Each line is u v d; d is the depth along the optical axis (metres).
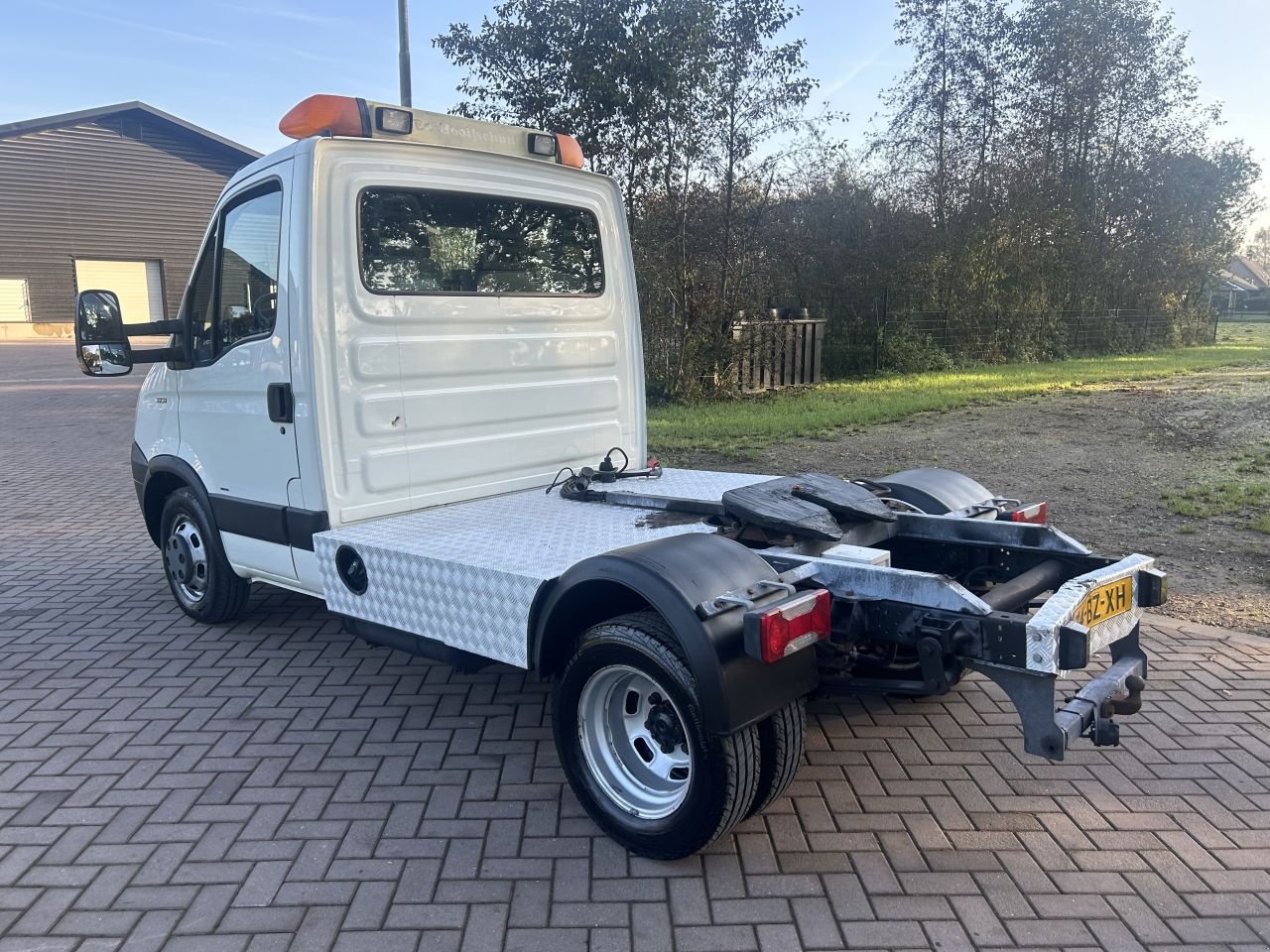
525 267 5.15
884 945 2.85
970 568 4.30
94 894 3.11
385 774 3.91
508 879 3.19
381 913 3.00
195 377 5.09
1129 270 27.34
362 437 4.46
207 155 39.25
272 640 5.49
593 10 13.77
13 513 9.02
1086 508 8.28
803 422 13.26
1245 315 55.88
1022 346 23.97
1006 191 23.03
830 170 19.69
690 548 3.24
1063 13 23.98
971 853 3.32
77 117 35.97
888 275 20.91
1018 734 4.24
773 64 14.94
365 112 4.39
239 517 4.91
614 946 2.85
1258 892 3.09
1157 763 3.94
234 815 3.59
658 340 15.66
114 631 5.66
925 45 23.83
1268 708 4.42
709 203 15.44
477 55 14.30
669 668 3.06
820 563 3.38
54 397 19.16
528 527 4.30
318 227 4.25
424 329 4.67
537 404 5.23
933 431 12.68
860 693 3.51
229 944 2.86
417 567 3.82
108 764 4.00
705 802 3.07
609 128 14.22
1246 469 9.70
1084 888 3.12
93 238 37.25
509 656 3.54
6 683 4.87
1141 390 16.98
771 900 3.07
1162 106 26.64
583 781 3.46
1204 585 6.15
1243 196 28.16
